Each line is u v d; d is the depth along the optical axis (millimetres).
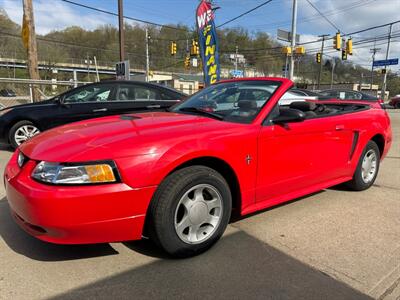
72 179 2336
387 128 4875
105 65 87938
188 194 2730
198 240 2834
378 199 4328
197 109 3627
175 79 66812
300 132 3461
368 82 93500
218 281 2518
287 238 3205
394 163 6477
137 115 3566
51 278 2512
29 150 2715
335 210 3922
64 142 2623
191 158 2660
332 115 3977
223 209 2936
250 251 2951
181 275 2582
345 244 3111
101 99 7078
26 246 2963
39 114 6797
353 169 4328
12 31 79188
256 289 2434
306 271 2668
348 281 2547
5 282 2457
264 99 3383
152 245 3004
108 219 2410
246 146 3014
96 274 2574
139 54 67875
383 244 3123
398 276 2619
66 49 86375
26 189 2387
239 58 51688
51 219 2311
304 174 3611
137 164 2459
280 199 3475
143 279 2523
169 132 2746
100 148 2449
